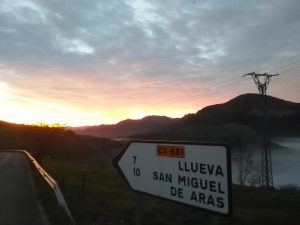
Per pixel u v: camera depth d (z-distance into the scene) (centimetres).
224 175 404
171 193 489
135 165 569
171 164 489
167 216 1409
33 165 3281
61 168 3909
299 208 2448
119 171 605
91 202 1491
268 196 2952
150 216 1367
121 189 2394
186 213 1473
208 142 428
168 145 496
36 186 1894
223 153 407
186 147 462
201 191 436
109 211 1345
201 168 437
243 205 2523
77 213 1164
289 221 1881
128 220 1184
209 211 423
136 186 565
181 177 469
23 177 2430
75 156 7119
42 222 1058
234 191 3269
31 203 1381
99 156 7350
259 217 1923
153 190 524
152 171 527
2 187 1883
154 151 525
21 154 6178
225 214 400
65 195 1498
